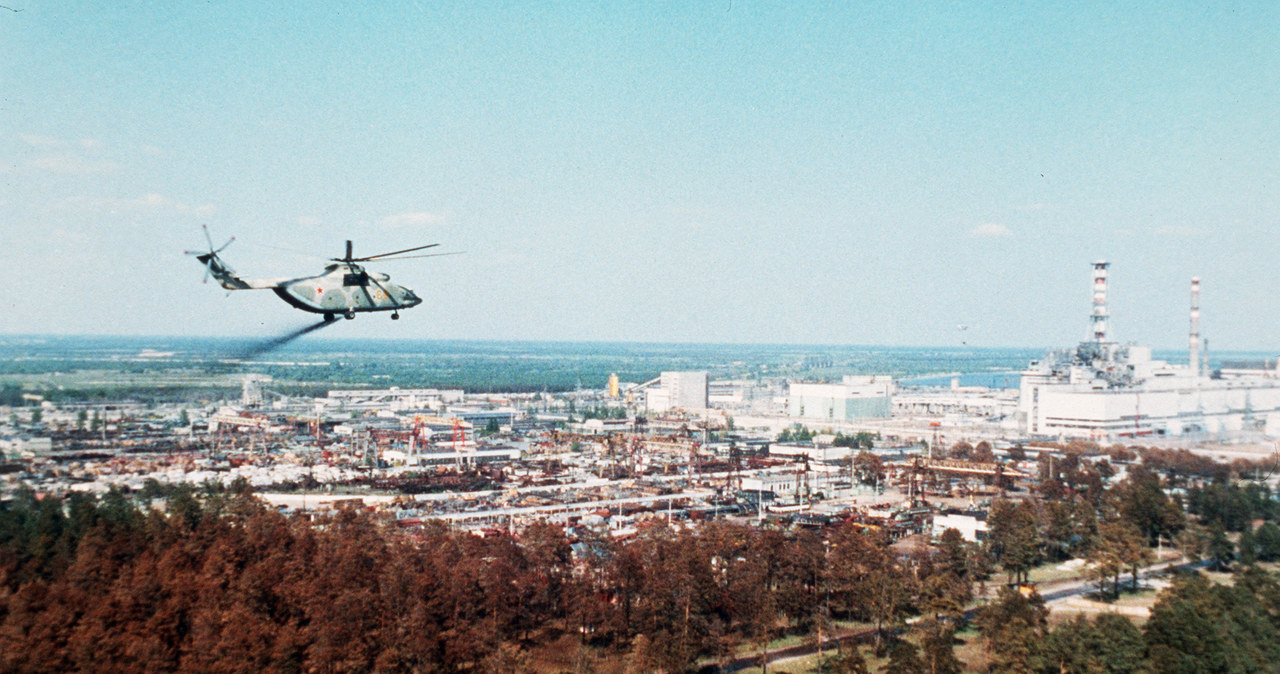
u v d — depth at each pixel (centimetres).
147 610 19912
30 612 19038
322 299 19425
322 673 19162
